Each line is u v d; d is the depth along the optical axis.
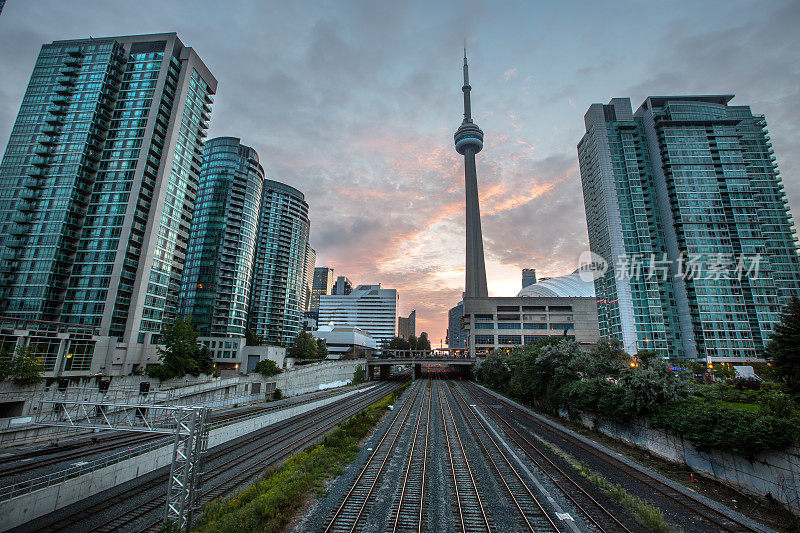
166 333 67.38
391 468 26.92
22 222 86.25
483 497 21.33
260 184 157.25
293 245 194.75
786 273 120.69
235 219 144.38
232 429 38.53
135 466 27.25
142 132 94.88
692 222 120.75
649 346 115.38
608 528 17.67
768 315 112.69
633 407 32.22
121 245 86.69
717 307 113.75
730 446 23.20
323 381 100.25
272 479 24.03
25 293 82.00
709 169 124.81
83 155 91.00
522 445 33.53
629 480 24.66
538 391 54.78
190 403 53.28
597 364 45.72
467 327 151.12
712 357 110.06
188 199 105.50
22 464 26.84
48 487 21.02
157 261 92.50
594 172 136.88
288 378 82.50
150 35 103.31
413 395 77.06
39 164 90.12
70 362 65.50
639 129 136.75
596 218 135.00
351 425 41.16
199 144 110.25
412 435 37.91
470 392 83.38
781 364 35.56
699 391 32.38
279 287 184.38
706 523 18.73
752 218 120.69
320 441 35.84
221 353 117.25
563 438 37.16
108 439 35.03
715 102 137.25
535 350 59.94
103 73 97.06
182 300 136.88
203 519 19.69
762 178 129.88
